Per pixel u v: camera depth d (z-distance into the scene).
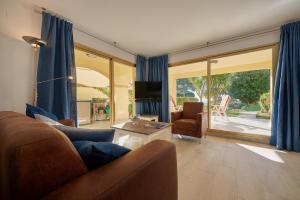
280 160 2.14
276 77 2.69
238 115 5.62
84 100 4.68
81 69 4.99
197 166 1.97
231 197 1.38
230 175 1.75
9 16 1.97
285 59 2.58
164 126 2.39
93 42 3.17
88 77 5.32
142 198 0.64
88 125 4.61
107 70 5.12
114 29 2.88
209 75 3.67
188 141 3.05
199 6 2.17
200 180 1.65
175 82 6.16
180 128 3.06
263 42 2.92
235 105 5.59
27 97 2.14
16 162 0.40
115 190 0.50
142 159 0.69
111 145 0.72
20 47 2.07
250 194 1.42
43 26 2.23
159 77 4.41
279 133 2.57
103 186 0.48
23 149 0.41
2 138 0.55
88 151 0.63
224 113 5.48
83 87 5.24
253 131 3.65
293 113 2.50
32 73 2.20
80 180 0.50
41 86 2.21
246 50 3.12
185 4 2.13
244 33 3.01
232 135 3.30
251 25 2.70
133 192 0.58
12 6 2.00
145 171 0.66
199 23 2.64
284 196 1.39
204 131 3.12
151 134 2.08
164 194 0.83
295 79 2.48
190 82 6.27
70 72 2.53
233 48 3.28
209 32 2.98
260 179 1.67
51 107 2.26
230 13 2.34
